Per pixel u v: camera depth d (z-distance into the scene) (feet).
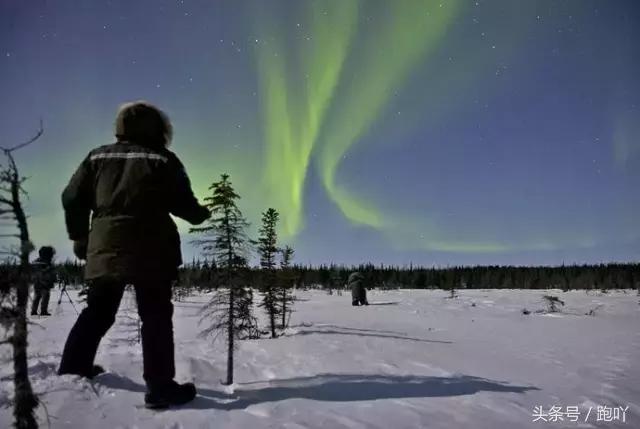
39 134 7.22
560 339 29.55
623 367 19.13
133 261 9.49
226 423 8.48
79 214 10.25
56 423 7.96
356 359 17.49
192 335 25.90
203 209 10.91
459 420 9.77
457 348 23.24
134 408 9.04
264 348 20.10
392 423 9.18
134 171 9.84
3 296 7.06
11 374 10.25
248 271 13.35
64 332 23.31
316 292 122.83
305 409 9.67
